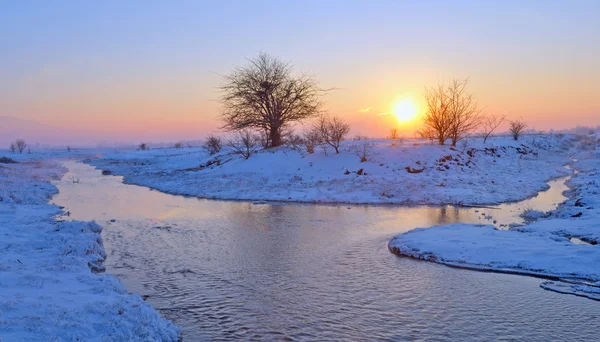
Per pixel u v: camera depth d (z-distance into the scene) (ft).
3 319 24.70
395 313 31.07
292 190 92.38
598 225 51.26
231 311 31.58
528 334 27.78
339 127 113.70
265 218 67.46
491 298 33.68
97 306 28.50
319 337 27.50
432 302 33.01
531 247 43.88
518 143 159.12
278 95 136.56
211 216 69.41
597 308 31.63
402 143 125.59
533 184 98.22
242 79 135.85
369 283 37.29
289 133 138.92
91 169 193.47
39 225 56.08
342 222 63.77
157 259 44.80
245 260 44.37
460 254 43.70
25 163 209.05
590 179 101.30
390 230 58.03
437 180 94.32
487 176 103.24
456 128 121.39
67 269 37.63
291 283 37.45
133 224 62.80
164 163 180.14
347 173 99.14
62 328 24.99
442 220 64.18
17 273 34.86
